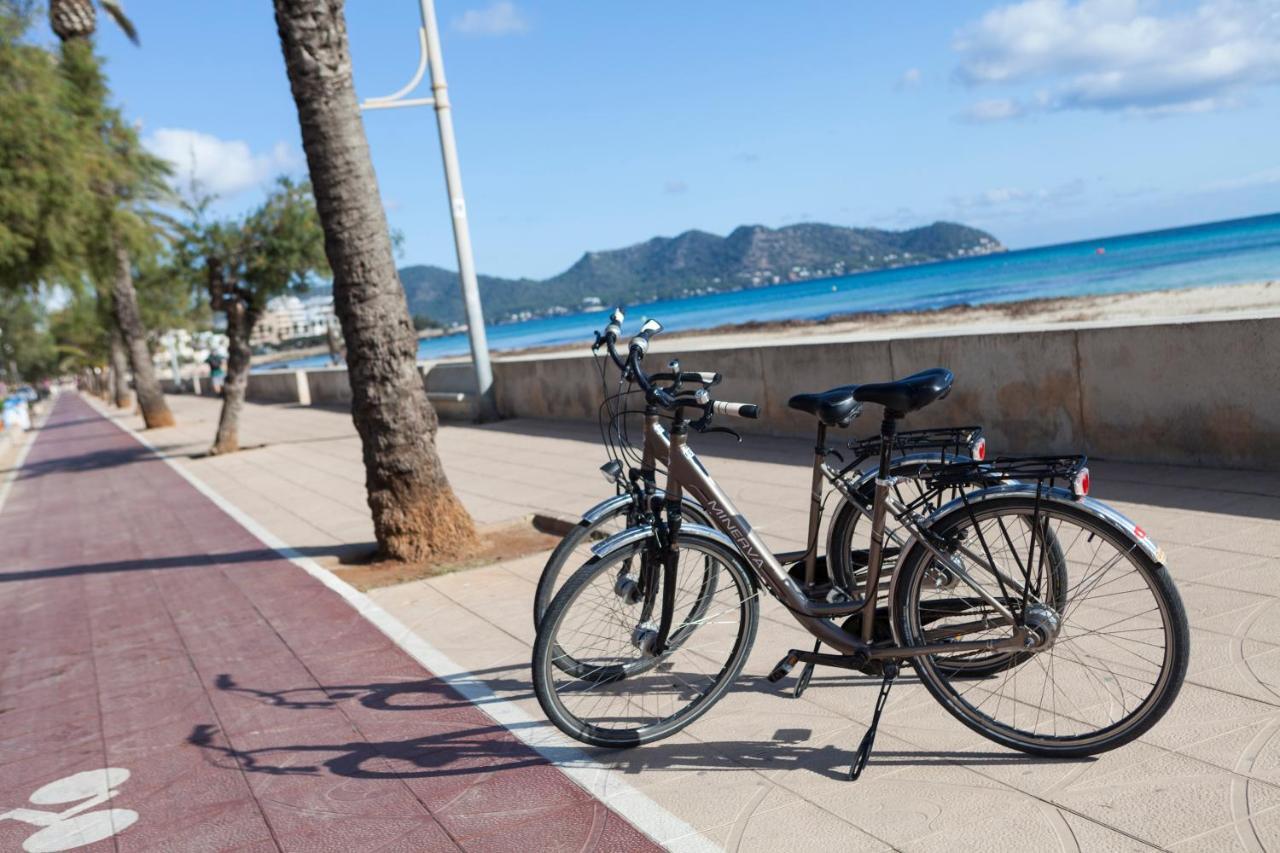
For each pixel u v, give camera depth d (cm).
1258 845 231
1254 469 561
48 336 7900
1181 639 266
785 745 320
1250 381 555
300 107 625
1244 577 400
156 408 2550
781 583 330
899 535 322
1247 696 304
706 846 266
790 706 349
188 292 1642
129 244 1706
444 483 670
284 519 930
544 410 1386
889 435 308
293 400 2722
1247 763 267
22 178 1433
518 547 662
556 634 325
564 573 564
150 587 719
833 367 843
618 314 358
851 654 322
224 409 1616
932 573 306
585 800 303
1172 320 595
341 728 391
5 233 1405
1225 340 562
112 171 1659
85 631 618
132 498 1270
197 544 867
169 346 5334
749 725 338
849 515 340
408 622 525
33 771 397
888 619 316
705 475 333
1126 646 341
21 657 577
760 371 927
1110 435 638
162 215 1880
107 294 2509
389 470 654
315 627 542
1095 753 283
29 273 1555
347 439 1578
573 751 339
